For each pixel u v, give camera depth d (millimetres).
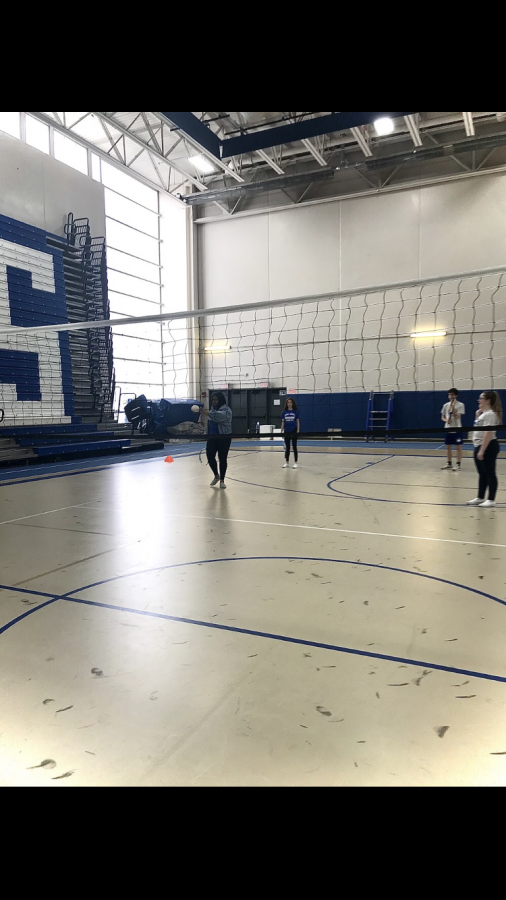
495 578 3572
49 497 7148
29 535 4996
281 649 2582
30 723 2000
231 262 18812
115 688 2244
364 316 16750
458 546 4402
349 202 16938
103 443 12938
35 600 3295
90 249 14641
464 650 2539
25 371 12273
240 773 1709
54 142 14727
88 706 2109
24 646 2658
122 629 2850
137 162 17547
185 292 19109
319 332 17359
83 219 14672
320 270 17422
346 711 2035
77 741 1889
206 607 3141
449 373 15727
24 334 12258
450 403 9586
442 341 15781
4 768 1758
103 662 2480
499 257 15172
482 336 15375
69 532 5102
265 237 18250
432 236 15906
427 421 15969
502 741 1841
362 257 16812
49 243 13500
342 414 17094
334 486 7805
